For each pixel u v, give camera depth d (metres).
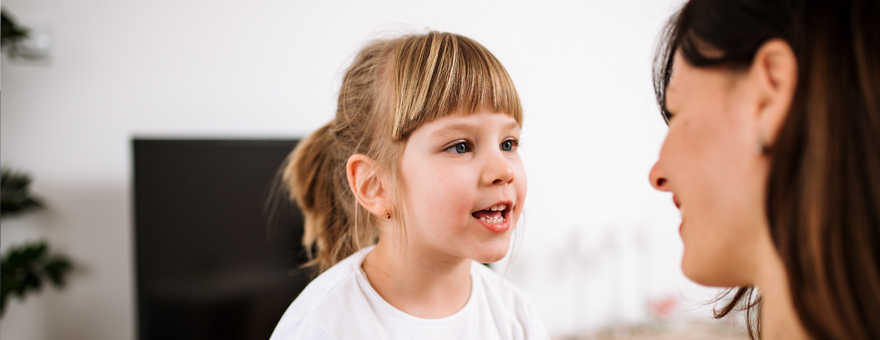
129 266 1.58
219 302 1.43
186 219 1.42
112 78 1.54
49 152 1.51
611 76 1.90
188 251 1.42
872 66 0.29
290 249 1.46
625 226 1.95
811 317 0.31
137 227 1.39
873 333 0.29
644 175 1.97
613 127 1.92
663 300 1.89
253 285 1.45
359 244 0.68
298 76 1.67
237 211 1.44
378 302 0.59
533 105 1.79
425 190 0.52
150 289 1.40
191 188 1.42
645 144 1.96
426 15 1.68
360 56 0.66
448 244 0.53
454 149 0.53
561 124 1.84
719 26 0.36
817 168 0.30
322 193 0.81
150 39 1.56
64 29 1.50
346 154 0.67
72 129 1.52
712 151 0.36
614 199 1.93
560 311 1.87
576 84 1.86
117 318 1.58
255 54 1.64
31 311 1.54
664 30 0.50
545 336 0.73
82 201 1.54
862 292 0.29
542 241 1.84
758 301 0.53
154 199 1.40
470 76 0.53
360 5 1.70
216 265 1.43
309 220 0.85
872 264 0.29
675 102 0.40
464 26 1.70
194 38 1.60
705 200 0.37
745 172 0.35
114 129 1.55
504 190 0.52
